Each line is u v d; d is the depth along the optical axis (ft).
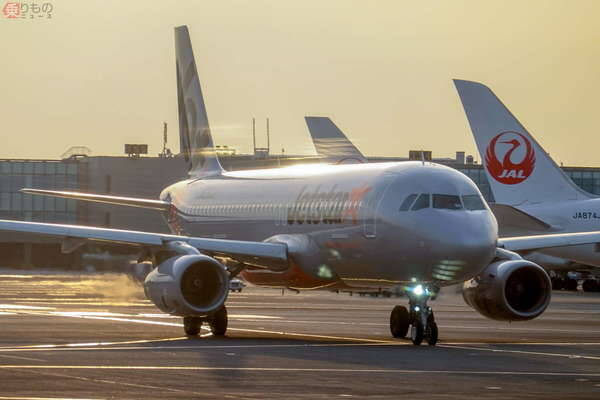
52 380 185.78
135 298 513.45
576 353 251.19
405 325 292.20
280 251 310.45
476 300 286.05
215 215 378.12
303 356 234.99
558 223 552.00
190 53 433.89
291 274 317.83
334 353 243.19
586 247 544.62
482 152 561.84
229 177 387.75
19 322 337.31
